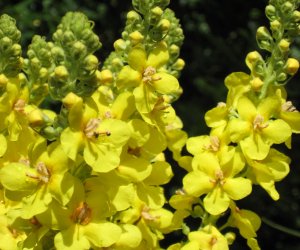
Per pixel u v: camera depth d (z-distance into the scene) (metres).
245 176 0.38
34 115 0.34
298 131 0.38
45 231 0.34
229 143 0.39
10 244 0.36
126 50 0.39
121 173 0.35
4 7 0.89
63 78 0.33
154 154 0.36
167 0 0.38
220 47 1.03
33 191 0.33
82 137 0.33
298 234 0.49
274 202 0.95
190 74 1.04
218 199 0.37
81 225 0.34
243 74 0.39
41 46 0.39
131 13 0.37
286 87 0.96
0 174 0.33
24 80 0.39
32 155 0.34
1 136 0.36
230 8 1.05
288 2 0.39
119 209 0.35
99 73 0.35
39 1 0.93
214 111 0.38
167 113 0.37
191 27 1.06
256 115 0.37
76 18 0.34
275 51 0.39
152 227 0.38
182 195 0.39
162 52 0.36
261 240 0.96
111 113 0.35
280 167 0.38
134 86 0.36
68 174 0.33
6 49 0.37
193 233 0.38
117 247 0.35
